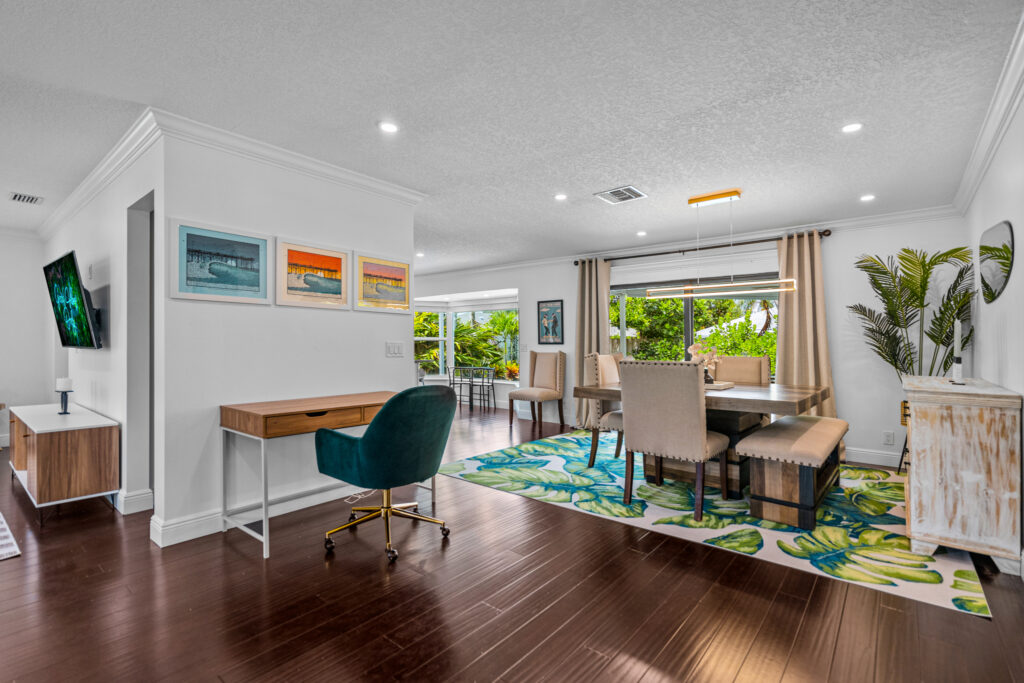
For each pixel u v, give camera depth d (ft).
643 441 10.79
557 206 14.23
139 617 6.44
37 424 10.21
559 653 5.70
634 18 6.00
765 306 17.74
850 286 15.47
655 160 10.72
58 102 8.15
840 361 15.60
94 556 8.30
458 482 12.84
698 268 18.70
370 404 9.87
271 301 10.13
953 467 8.07
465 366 29.68
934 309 14.16
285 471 10.57
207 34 6.36
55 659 5.57
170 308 8.77
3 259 16.61
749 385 14.12
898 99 7.98
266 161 10.05
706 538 9.12
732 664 5.48
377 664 5.50
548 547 8.72
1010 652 5.67
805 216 15.10
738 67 7.10
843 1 5.65
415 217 15.55
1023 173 7.50
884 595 7.00
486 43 6.55
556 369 21.93
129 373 10.33
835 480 11.89
